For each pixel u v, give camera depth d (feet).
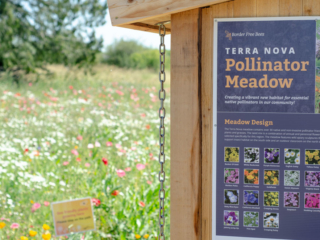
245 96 6.62
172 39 6.84
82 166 15.28
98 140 17.94
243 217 6.74
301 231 6.63
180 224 6.91
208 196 6.83
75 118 22.62
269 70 6.55
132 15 6.79
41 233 10.41
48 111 24.03
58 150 16.55
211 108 6.76
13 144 17.28
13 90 32.65
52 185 13.09
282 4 6.51
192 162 6.84
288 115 6.55
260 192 6.70
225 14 6.66
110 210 11.16
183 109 6.85
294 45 6.49
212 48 6.72
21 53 41.06
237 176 6.72
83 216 9.95
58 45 42.98
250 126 6.63
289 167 6.61
